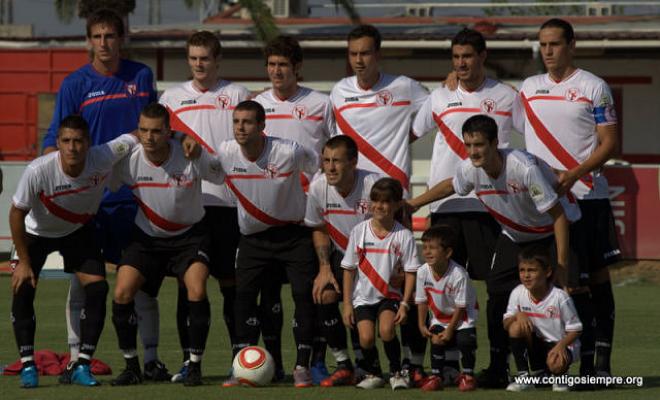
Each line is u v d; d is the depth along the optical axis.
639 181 33.91
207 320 15.95
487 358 19.69
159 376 16.59
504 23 54.38
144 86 17.50
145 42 48.62
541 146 16.44
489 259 16.89
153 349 16.86
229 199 17.12
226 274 17.25
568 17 56.56
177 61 50.00
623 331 23.41
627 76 49.97
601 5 58.03
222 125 17.38
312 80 50.47
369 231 15.92
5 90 53.25
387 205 15.67
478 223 16.91
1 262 36.62
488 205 15.92
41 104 53.16
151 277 16.36
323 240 16.25
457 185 16.08
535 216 15.70
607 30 47.25
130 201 17.31
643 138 50.00
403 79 17.48
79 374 15.91
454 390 15.52
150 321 16.84
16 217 15.70
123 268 16.16
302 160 16.19
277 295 16.84
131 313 16.08
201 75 17.31
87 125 15.51
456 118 16.98
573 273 15.94
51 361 17.70
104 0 46.44
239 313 16.48
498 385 16.00
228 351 20.47
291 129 17.16
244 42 47.84
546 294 15.40
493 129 15.31
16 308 15.85
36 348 20.42
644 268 33.84
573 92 16.19
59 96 17.34
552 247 15.97
